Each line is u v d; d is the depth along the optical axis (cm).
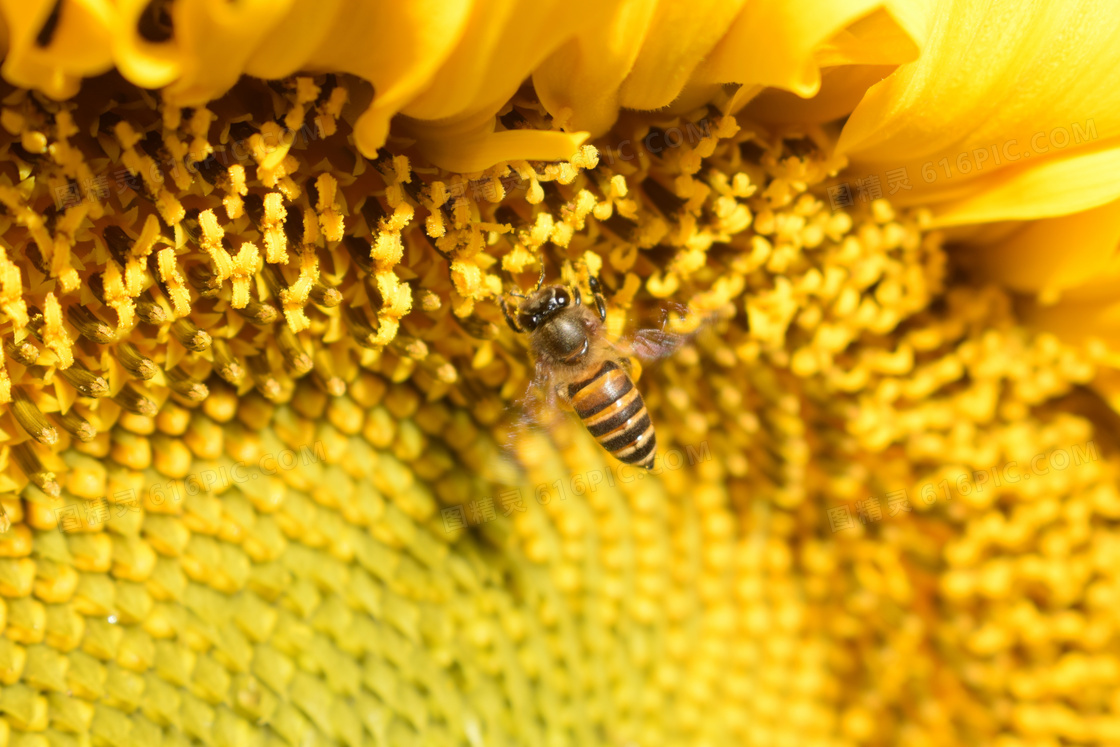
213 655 13
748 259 13
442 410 14
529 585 14
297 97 12
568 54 12
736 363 14
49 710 13
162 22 11
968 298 14
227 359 13
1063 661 16
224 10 11
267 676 13
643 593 15
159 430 13
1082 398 15
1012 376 14
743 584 15
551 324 13
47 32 11
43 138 11
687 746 15
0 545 13
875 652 16
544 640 14
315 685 14
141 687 13
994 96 13
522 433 14
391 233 12
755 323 14
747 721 16
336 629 14
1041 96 13
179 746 13
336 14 11
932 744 16
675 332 13
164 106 12
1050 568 15
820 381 14
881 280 14
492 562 14
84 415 13
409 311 13
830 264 14
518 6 11
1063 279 14
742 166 13
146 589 13
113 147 12
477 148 12
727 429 15
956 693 16
